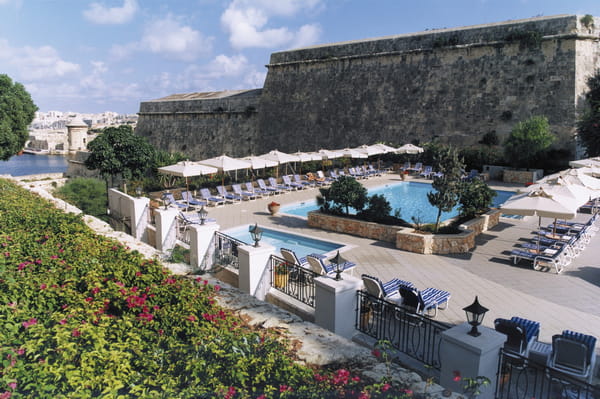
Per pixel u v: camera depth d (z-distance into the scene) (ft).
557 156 97.40
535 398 18.84
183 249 40.93
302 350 18.65
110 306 19.67
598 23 100.94
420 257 42.68
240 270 31.09
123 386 12.60
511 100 106.93
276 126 151.64
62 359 12.78
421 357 21.89
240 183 85.76
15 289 17.40
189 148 173.88
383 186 92.02
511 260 41.37
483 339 16.98
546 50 102.68
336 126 138.00
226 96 174.19
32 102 104.27
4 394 10.42
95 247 27.84
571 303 30.96
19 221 32.73
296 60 148.56
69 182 80.89
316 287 24.41
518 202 39.22
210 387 13.34
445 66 118.21
